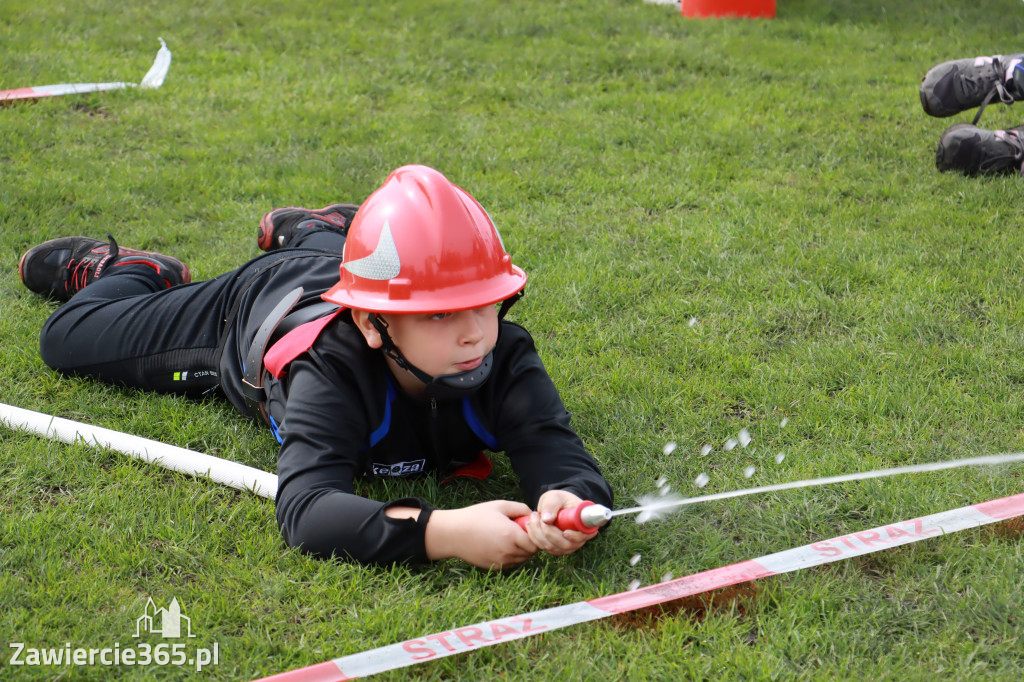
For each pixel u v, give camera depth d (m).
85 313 3.03
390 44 7.70
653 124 5.84
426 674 1.88
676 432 2.78
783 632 1.97
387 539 2.09
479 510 2.09
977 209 4.43
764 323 3.44
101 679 1.87
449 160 5.26
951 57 7.54
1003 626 1.98
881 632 1.98
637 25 8.34
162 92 6.31
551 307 3.58
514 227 4.36
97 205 4.49
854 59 7.45
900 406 2.85
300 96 6.41
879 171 5.03
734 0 8.69
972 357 3.12
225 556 2.24
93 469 2.55
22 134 5.37
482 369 2.17
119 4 8.68
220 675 1.88
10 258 3.89
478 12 8.71
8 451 2.62
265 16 8.50
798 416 2.85
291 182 4.90
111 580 2.14
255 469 2.49
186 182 4.83
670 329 3.42
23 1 8.59
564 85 6.75
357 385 2.26
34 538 2.25
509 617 1.96
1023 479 2.50
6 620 1.98
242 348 2.69
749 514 2.41
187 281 3.56
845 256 3.93
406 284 2.08
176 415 2.84
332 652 1.92
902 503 2.40
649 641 1.96
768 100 6.32
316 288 2.72
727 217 4.47
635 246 4.16
